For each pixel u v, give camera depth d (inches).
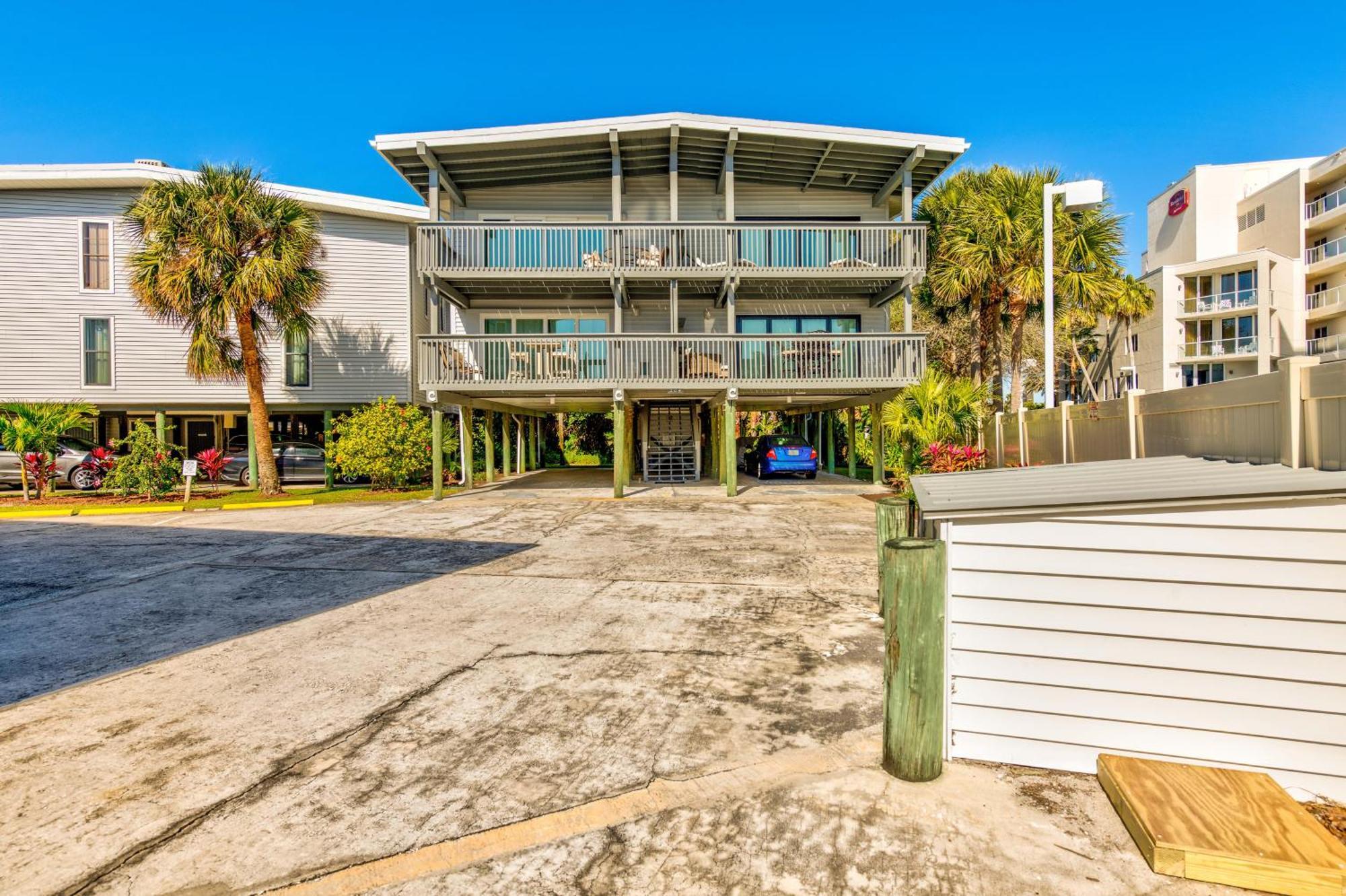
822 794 121.1
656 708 161.6
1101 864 99.7
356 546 381.1
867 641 211.2
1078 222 786.8
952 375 1134.4
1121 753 123.3
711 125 609.0
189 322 609.3
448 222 617.6
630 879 99.9
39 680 183.9
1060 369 1445.6
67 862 105.6
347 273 762.2
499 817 116.6
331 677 183.9
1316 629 113.1
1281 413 172.2
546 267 624.4
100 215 734.5
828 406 824.3
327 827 114.4
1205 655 118.8
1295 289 1439.5
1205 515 118.0
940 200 909.2
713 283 673.0
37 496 633.0
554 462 1201.4
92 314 733.3
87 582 300.0
